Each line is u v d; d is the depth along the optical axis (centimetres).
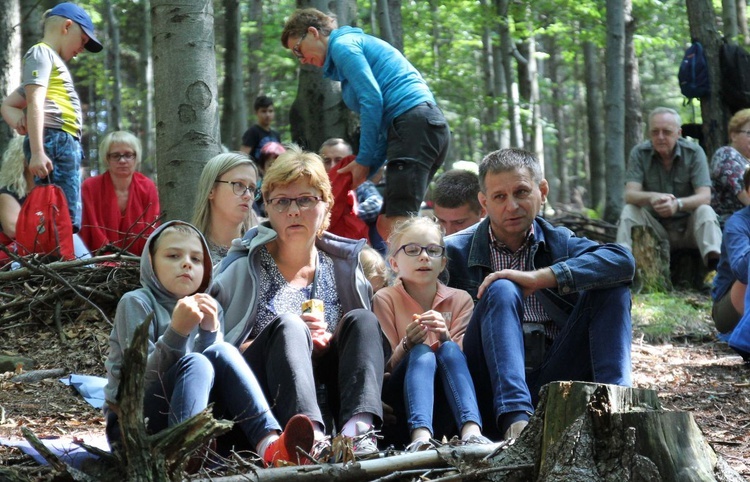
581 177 3328
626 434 282
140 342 276
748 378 579
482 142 2708
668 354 672
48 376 539
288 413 338
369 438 334
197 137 620
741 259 635
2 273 622
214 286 385
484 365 379
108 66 2417
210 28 629
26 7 1141
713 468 285
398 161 660
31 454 355
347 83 679
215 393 348
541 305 421
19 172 687
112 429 348
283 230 391
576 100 3212
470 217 545
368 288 411
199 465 324
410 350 381
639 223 934
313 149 896
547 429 296
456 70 2086
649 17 1856
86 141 2869
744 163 945
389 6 1231
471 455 313
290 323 354
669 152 938
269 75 2541
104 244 683
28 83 649
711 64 1097
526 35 1738
